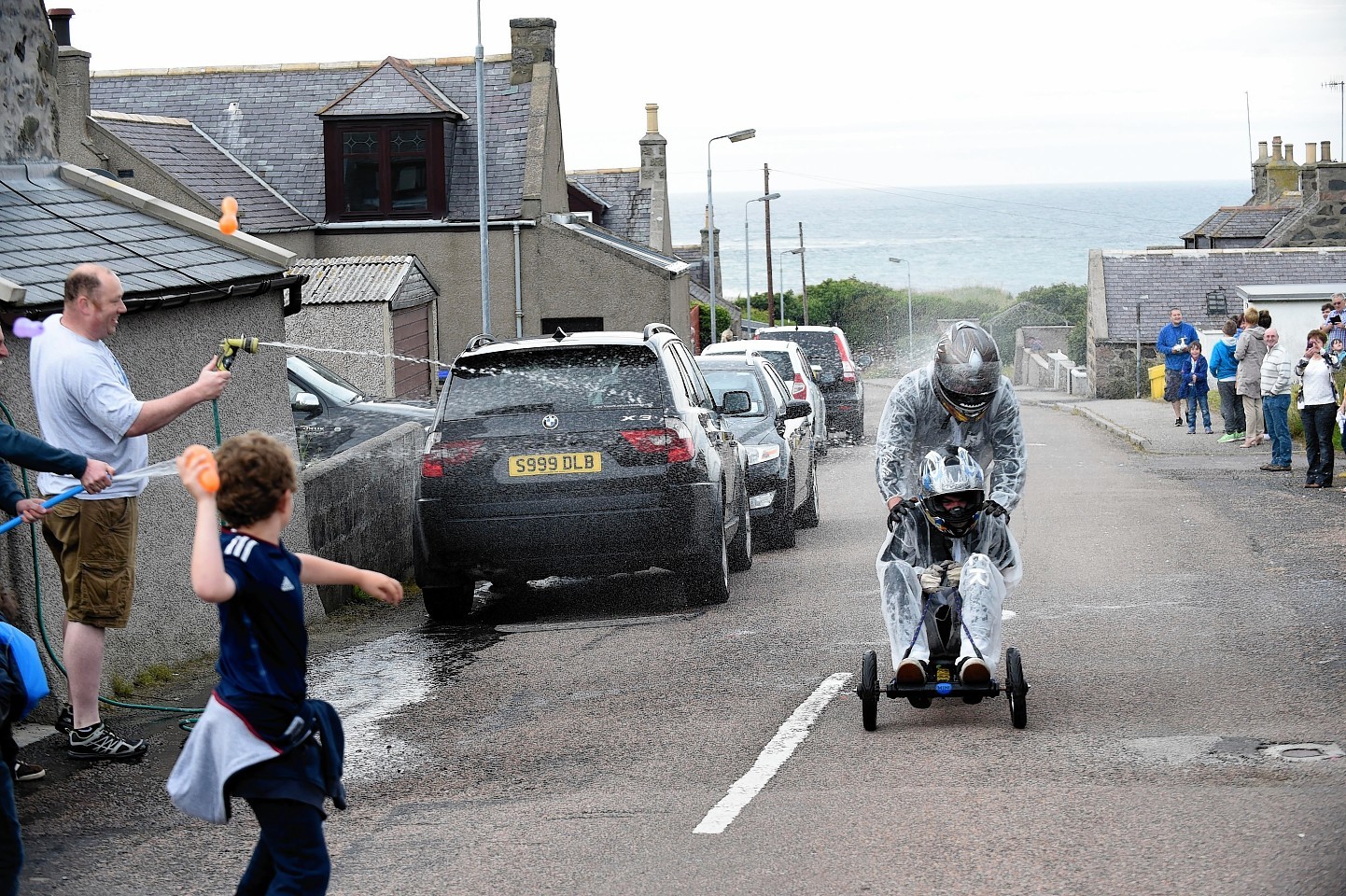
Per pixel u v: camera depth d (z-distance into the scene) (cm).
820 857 547
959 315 10762
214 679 941
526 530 1056
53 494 720
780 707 802
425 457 1068
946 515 758
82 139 3114
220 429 1037
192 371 1004
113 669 891
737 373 1681
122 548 738
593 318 3584
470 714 820
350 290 2664
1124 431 2992
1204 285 5856
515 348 1079
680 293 3853
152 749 767
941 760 677
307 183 3597
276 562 439
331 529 1211
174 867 579
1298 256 5950
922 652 732
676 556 1077
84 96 3128
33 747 770
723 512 1168
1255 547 1334
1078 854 532
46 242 926
